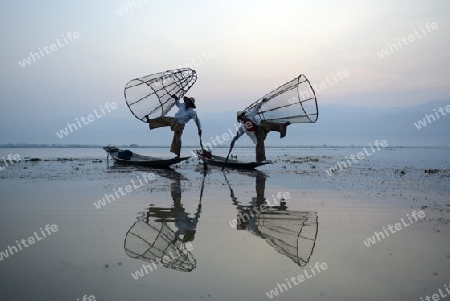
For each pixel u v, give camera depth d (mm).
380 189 13734
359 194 12555
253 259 5977
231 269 5523
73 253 6258
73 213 9461
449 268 5590
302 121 17141
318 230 7809
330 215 9273
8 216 9094
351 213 9500
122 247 6594
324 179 17031
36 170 21547
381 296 4629
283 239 7098
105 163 27719
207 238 7195
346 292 4746
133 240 7023
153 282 5020
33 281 5027
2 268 5523
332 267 5625
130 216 9117
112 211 9703
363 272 5430
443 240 7070
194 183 15406
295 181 16203
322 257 6082
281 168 23297
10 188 13828
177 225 8234
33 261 5844
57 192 12859
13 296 4551
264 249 6500
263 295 4633
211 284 4961
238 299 4512
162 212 9594
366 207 10273
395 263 5797
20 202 10930
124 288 4809
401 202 11062
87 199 11484
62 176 18078
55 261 5852
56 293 4645
